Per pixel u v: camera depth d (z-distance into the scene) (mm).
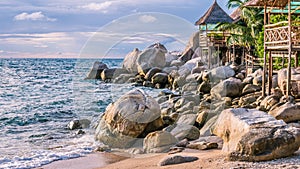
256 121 6188
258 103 11336
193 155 6344
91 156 7344
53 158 7270
